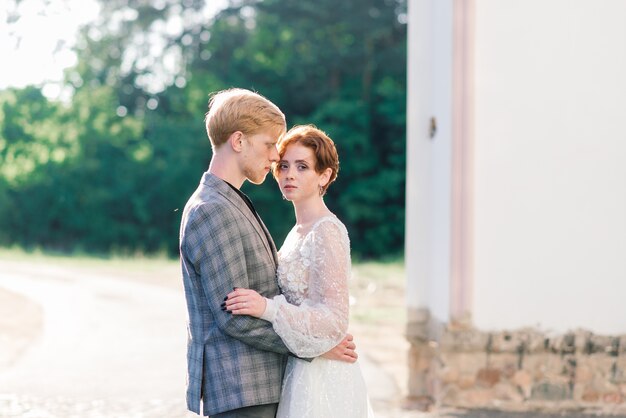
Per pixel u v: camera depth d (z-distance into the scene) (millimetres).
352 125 32375
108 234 34312
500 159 5793
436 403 6008
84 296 14281
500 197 5801
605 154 5816
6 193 35094
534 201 5805
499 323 5836
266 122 3279
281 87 34031
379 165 32469
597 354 5848
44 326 10930
